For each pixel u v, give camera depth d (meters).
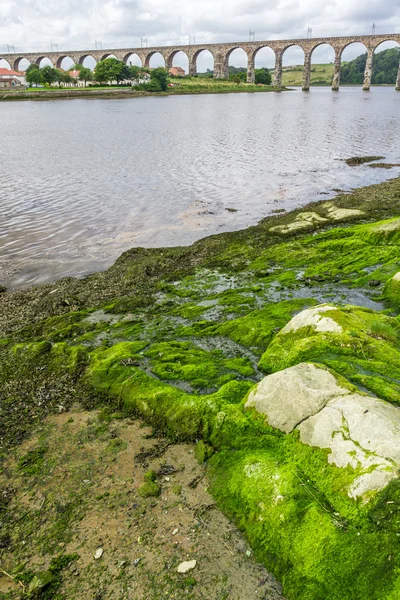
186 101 128.12
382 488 5.21
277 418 6.84
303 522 5.42
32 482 6.84
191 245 19.05
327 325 9.22
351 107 100.50
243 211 24.16
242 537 5.75
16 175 32.91
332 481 5.71
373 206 22.47
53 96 134.50
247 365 9.37
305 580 4.99
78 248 18.95
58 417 8.41
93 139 52.81
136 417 8.27
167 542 5.76
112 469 7.02
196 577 5.30
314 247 16.83
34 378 9.73
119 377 9.19
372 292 12.62
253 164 37.53
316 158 40.12
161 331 11.42
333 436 6.07
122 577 5.35
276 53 190.38
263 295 13.27
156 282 15.16
